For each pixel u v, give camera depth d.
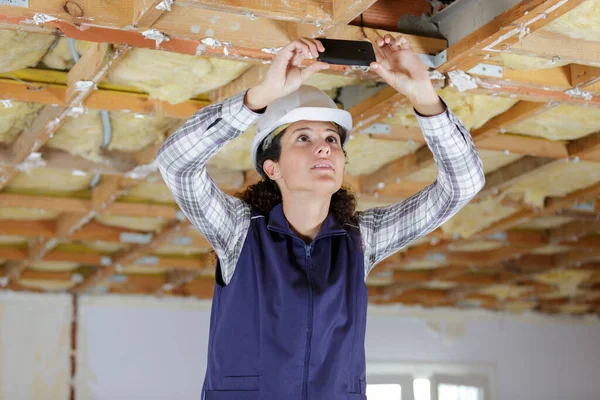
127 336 7.18
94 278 6.50
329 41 1.69
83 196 4.39
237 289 1.60
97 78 2.61
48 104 2.88
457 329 8.38
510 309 8.58
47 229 4.95
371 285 7.68
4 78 2.79
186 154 1.51
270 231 1.65
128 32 2.25
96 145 3.53
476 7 2.41
